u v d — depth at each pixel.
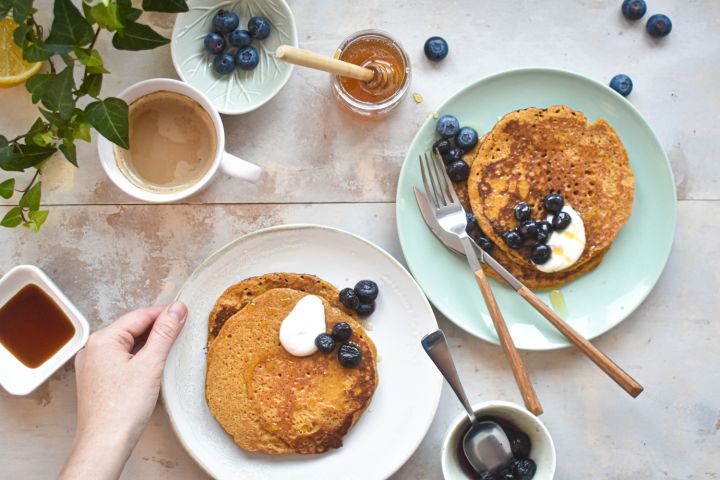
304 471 0.76
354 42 0.78
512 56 0.81
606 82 0.81
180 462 0.79
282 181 0.80
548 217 0.77
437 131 0.77
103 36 0.79
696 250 0.81
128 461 0.78
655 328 0.80
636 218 0.78
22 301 0.77
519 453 0.75
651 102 0.81
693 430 0.80
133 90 0.74
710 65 0.81
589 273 0.78
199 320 0.77
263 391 0.75
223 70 0.77
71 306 0.76
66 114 0.71
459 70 0.81
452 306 0.78
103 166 0.74
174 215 0.80
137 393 0.72
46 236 0.79
